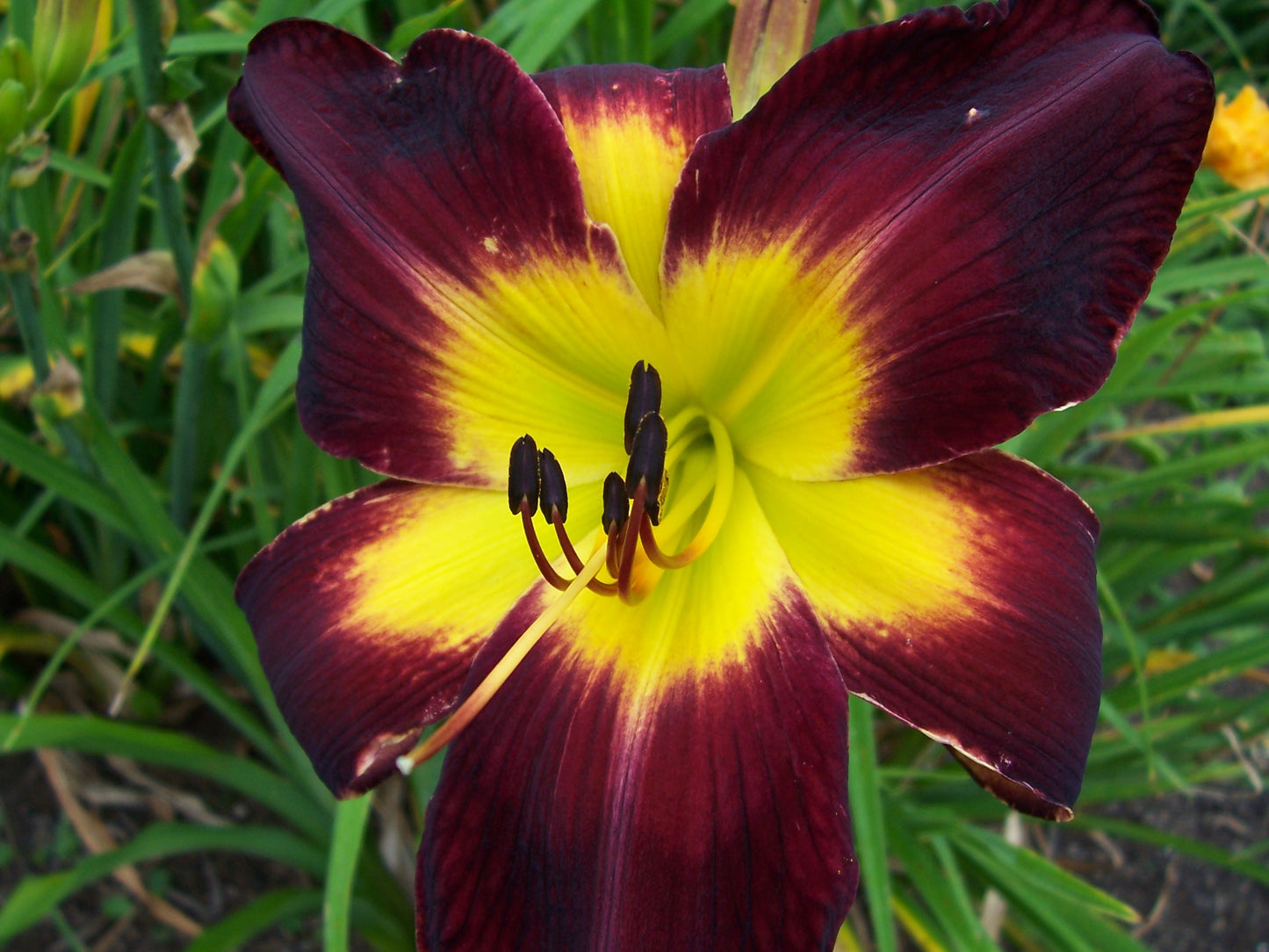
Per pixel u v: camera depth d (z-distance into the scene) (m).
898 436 0.18
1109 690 0.32
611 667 0.18
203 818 0.34
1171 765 0.34
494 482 0.20
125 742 0.28
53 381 0.25
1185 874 0.39
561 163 0.18
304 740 0.19
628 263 0.19
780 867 0.17
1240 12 0.50
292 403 0.30
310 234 0.18
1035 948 0.33
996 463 0.18
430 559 0.19
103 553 0.32
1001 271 0.17
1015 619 0.17
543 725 0.18
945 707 0.17
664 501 0.20
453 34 0.18
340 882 0.23
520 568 0.19
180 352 0.33
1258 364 0.34
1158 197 0.16
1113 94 0.16
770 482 0.19
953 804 0.31
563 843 0.17
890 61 0.17
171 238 0.25
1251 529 0.29
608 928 0.17
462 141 0.18
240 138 0.28
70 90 0.21
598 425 0.20
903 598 0.18
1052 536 0.18
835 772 0.17
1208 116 0.16
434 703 0.19
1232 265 0.29
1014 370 0.17
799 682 0.17
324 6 0.25
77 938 0.32
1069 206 0.16
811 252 0.18
